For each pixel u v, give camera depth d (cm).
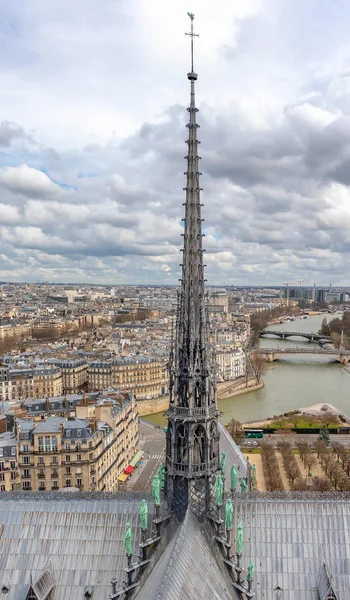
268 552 8769
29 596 8344
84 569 8862
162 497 9188
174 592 6744
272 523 9038
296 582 8475
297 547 8788
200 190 8369
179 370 8438
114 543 9069
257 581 8500
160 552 8219
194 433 8412
